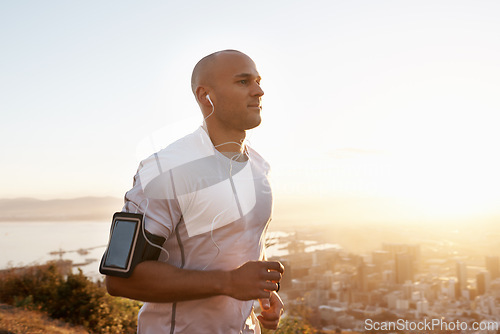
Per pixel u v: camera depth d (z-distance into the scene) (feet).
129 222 3.02
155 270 2.94
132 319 27.94
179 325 3.31
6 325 20.29
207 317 3.31
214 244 3.26
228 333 3.39
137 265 2.93
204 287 3.01
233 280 3.05
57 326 23.63
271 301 3.97
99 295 28.07
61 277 30.37
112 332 25.25
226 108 3.49
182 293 2.98
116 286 2.99
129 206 3.15
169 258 3.31
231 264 3.34
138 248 2.95
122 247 2.97
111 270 2.95
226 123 3.55
